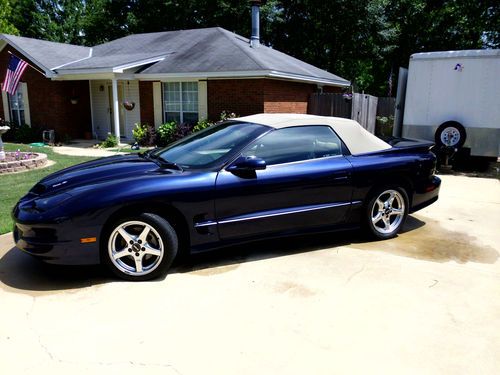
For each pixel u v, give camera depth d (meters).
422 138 9.97
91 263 3.61
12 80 13.14
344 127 4.81
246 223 4.11
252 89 13.73
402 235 5.14
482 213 6.23
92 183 3.81
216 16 27.44
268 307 3.32
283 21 28.27
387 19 28.77
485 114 9.27
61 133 15.78
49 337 2.90
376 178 4.72
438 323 3.12
